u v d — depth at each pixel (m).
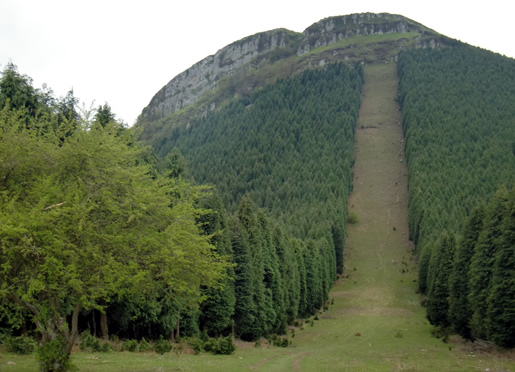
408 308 73.25
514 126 169.12
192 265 18.45
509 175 135.25
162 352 30.86
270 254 50.81
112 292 17.39
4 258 15.52
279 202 144.88
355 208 142.25
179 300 23.06
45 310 16.30
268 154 183.12
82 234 15.75
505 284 35.84
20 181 17.17
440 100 193.12
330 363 30.34
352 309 73.81
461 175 138.88
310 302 68.56
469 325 43.72
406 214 135.88
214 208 40.06
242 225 45.31
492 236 40.28
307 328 57.31
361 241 122.12
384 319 63.97
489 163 143.88
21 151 16.56
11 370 19.42
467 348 39.38
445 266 54.16
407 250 113.81
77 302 17.20
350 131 183.75
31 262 15.76
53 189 16.23
